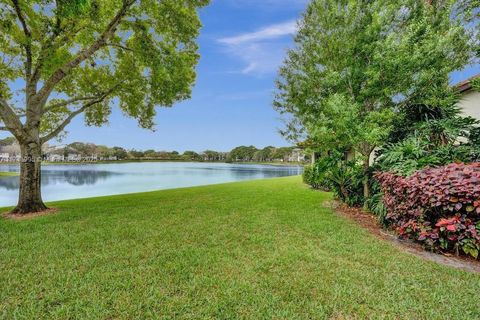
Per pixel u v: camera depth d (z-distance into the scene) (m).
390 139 6.61
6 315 2.48
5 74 8.66
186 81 10.02
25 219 6.72
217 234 4.93
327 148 6.71
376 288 2.95
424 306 2.61
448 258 3.79
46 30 7.67
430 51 5.32
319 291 2.89
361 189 7.30
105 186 21.20
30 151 8.02
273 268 3.47
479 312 2.51
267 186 13.91
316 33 6.70
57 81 8.49
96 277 3.22
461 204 3.57
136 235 4.91
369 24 5.88
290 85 7.27
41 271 3.40
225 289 2.94
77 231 5.27
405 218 4.43
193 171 46.31
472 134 5.90
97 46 8.75
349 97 6.19
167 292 2.88
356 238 4.66
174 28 9.27
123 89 10.39
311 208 7.37
